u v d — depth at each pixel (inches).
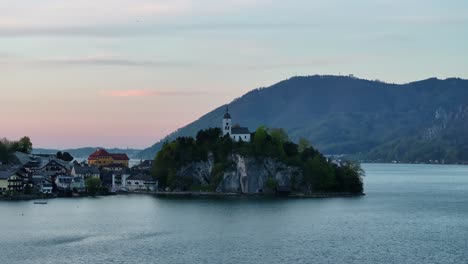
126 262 7844.5
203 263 7815.0
